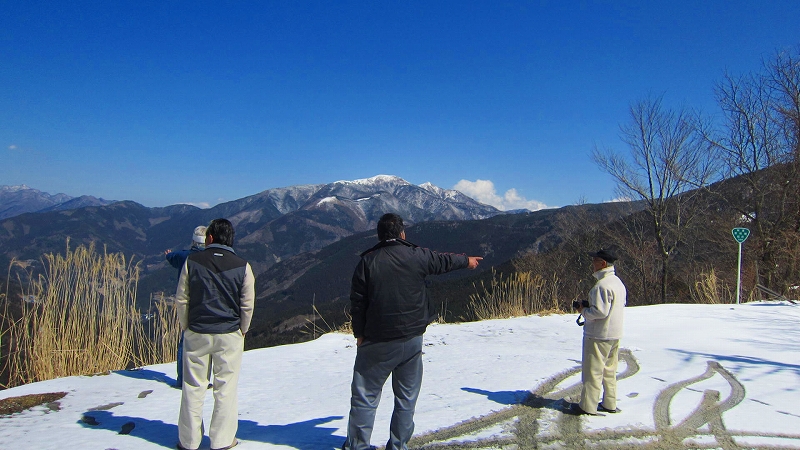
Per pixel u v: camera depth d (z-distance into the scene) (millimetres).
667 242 24859
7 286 6719
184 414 3697
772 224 19703
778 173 19922
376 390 3463
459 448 3746
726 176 22141
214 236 3791
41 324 6727
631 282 27188
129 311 7402
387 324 3299
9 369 6473
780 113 20500
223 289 3617
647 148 24328
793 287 17250
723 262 20969
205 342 3639
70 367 6777
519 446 3775
